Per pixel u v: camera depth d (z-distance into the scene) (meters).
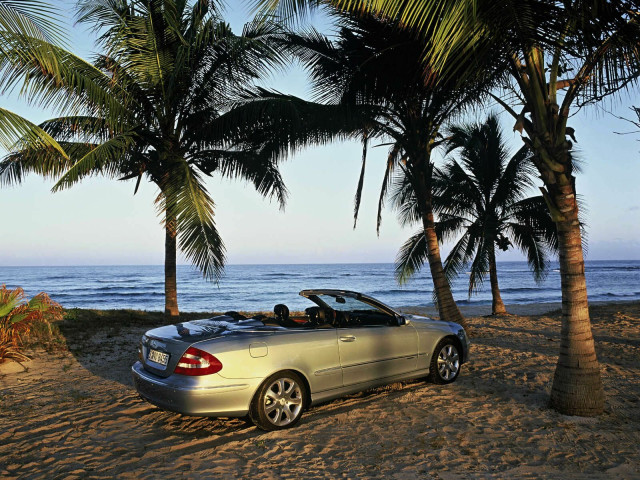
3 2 5.79
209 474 3.66
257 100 10.31
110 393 6.04
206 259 9.18
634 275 96.94
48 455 4.06
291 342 4.80
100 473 3.69
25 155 11.32
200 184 11.05
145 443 4.34
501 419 4.85
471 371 7.07
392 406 5.33
